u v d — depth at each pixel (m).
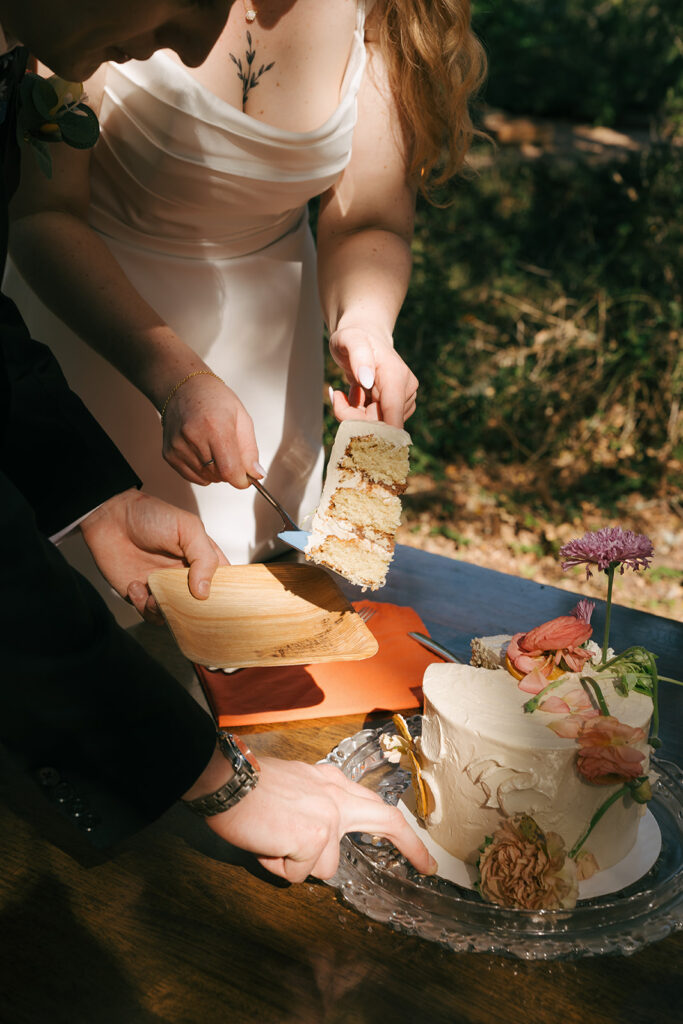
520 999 1.05
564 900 1.12
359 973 1.08
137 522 1.52
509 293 6.32
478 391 5.48
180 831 1.28
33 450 1.45
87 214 1.83
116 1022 1.01
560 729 1.16
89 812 1.02
